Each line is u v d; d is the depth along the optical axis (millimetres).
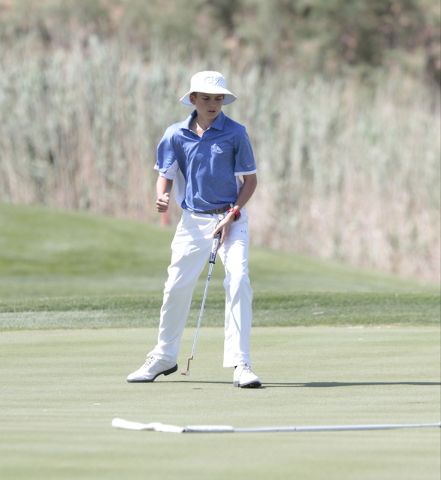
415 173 74250
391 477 6035
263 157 76500
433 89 103125
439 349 18531
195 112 14734
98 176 76812
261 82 84562
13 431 8164
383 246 73250
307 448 7262
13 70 78500
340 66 108188
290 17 114750
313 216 75062
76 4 105375
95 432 8133
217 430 8273
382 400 11820
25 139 77062
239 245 14609
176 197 15242
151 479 5871
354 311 27203
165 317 14375
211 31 113125
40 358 16406
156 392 12531
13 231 59062
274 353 17953
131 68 77375
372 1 112562
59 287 44906
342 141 75688
